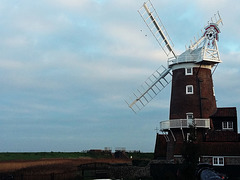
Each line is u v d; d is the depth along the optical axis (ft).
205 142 147.95
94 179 137.08
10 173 127.75
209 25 159.84
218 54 159.12
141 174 146.00
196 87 159.94
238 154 139.03
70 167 164.14
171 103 166.61
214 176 93.35
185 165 112.06
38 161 219.00
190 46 166.40
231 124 156.76
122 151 319.88
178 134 157.99
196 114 157.28
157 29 171.22
